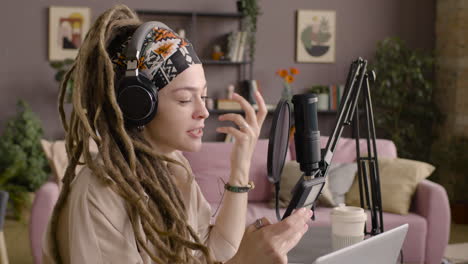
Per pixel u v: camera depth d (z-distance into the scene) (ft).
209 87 20.30
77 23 19.39
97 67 3.01
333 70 20.79
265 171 13.14
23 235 15.83
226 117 3.47
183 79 3.00
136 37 3.00
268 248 2.61
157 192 3.04
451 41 19.72
